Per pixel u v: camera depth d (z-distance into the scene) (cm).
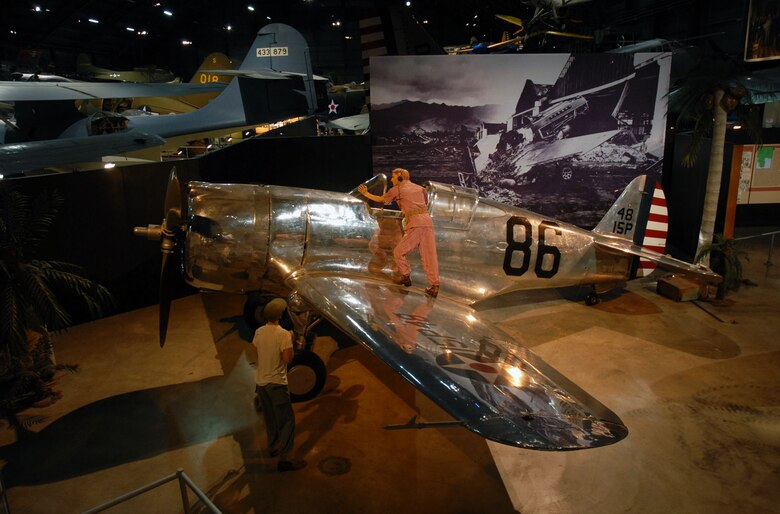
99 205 633
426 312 437
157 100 1753
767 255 889
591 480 357
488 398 292
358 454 385
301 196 524
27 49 2547
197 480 358
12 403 448
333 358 540
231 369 519
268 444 377
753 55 1213
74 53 3262
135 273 677
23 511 332
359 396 467
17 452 391
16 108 1102
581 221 932
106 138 945
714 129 690
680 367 516
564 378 337
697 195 888
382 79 858
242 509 330
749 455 381
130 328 620
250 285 518
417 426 416
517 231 591
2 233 439
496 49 1485
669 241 1007
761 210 1083
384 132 877
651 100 891
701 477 359
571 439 256
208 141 1587
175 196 473
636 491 346
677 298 694
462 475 363
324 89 2011
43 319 455
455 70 855
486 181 902
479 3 2956
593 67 870
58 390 479
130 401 460
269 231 503
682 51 1158
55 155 841
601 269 653
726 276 685
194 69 3906
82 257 627
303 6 3812
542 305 694
